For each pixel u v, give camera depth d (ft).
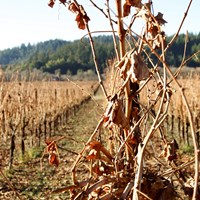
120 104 5.28
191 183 5.96
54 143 5.78
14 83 36.40
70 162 33.12
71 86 92.32
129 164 5.99
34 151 38.32
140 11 5.32
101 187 5.68
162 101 5.01
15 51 396.16
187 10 4.78
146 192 5.58
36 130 43.19
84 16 6.07
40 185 26.40
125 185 5.56
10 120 32.65
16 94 35.86
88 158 5.70
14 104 34.37
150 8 5.30
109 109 5.31
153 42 5.68
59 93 65.41
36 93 43.68
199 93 39.06
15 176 28.76
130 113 6.09
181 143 40.57
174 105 43.11
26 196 24.21
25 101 36.81
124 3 5.56
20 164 32.71
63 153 37.60
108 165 5.95
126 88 5.86
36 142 43.21
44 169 31.17
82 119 75.72
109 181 5.46
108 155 5.84
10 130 35.91
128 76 5.04
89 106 105.91
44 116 47.78
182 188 6.04
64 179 27.50
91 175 5.87
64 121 68.49
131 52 5.13
